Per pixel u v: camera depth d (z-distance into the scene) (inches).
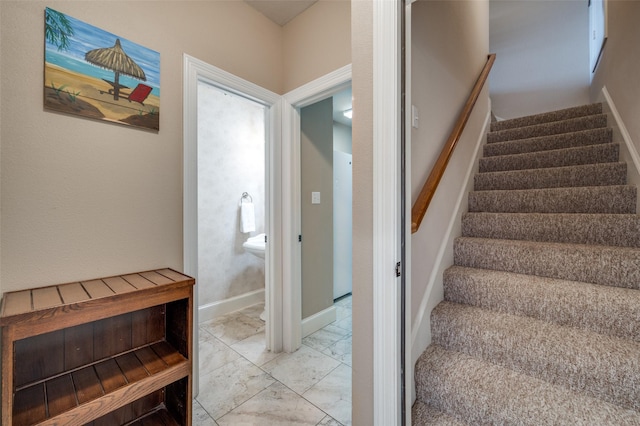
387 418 39.4
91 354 48.3
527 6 153.6
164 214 61.2
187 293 50.4
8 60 43.9
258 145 131.3
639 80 70.1
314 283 101.8
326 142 104.5
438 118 68.6
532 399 44.9
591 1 125.4
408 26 42.4
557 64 147.6
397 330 38.8
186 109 64.6
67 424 36.9
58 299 40.4
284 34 87.7
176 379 47.6
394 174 38.1
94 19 52.1
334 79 74.4
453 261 76.5
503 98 159.8
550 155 94.0
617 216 64.9
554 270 63.5
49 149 47.6
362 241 41.2
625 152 78.6
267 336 88.8
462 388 48.6
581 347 47.4
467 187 91.0
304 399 65.1
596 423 40.3
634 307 48.8
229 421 58.4
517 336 51.6
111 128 54.1
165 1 61.8
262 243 115.2
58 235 48.6
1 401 36.2
